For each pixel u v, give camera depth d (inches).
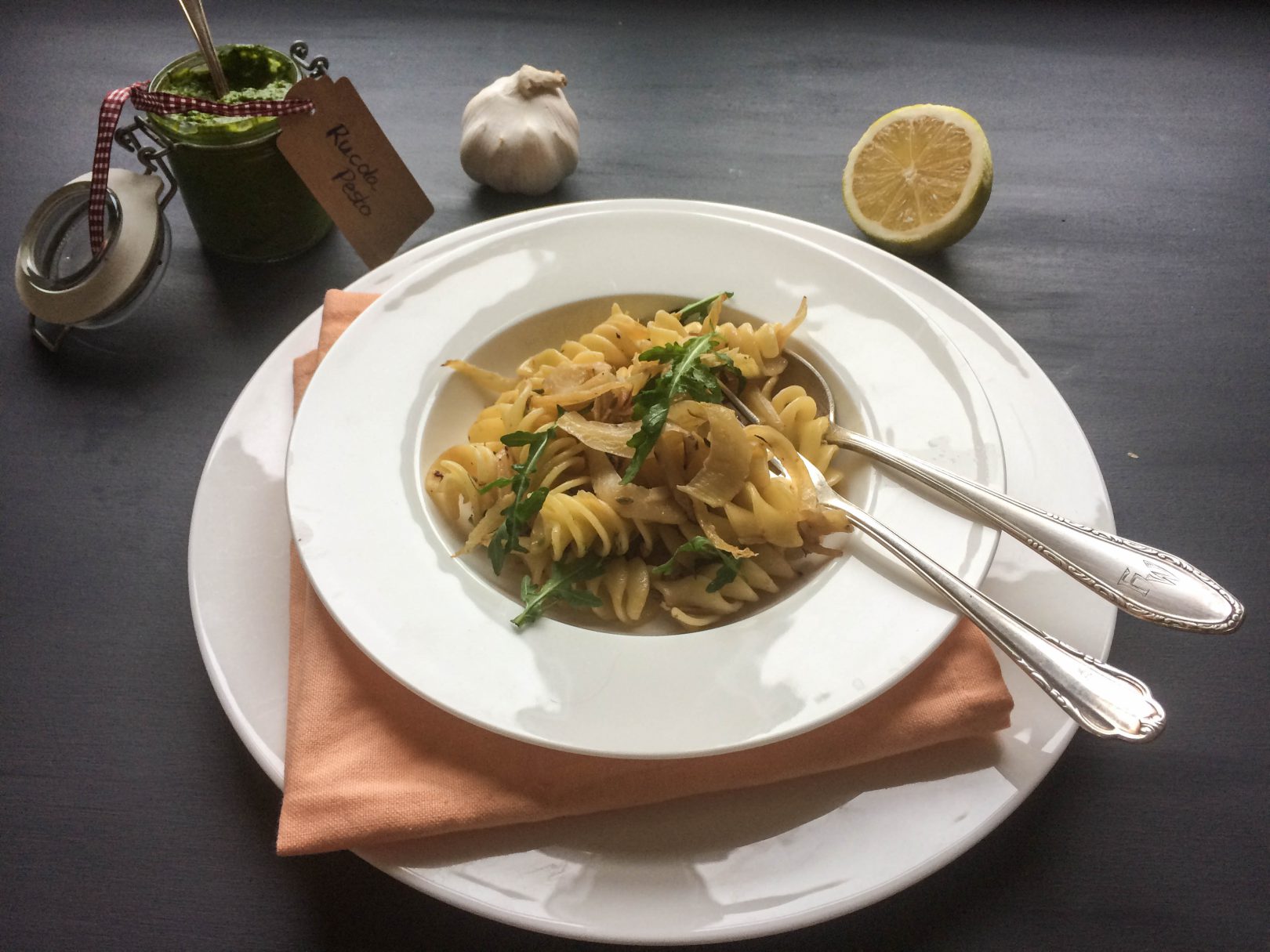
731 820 10.8
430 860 10.6
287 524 13.5
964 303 15.7
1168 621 11.6
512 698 11.0
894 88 22.2
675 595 13.1
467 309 15.1
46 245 17.0
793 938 11.4
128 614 14.3
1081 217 19.7
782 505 12.9
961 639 11.9
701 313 15.5
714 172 20.4
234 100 16.9
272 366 15.1
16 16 23.0
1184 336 17.8
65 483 15.9
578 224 15.8
